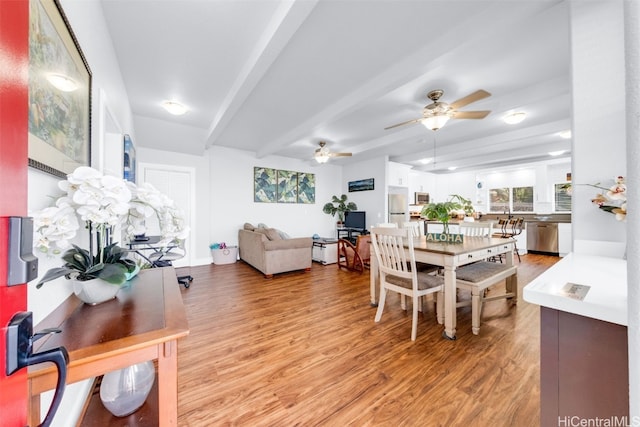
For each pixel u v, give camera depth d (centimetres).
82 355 67
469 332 220
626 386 62
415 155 592
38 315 85
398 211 641
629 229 45
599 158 141
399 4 167
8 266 40
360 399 143
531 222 596
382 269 237
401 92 285
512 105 282
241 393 147
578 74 147
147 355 76
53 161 95
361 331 222
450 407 137
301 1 152
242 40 206
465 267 251
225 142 502
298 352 190
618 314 61
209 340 208
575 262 115
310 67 239
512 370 167
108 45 192
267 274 395
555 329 73
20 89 43
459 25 185
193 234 491
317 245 518
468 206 284
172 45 213
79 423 109
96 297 98
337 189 730
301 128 394
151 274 147
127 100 300
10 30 41
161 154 460
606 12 139
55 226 80
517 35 192
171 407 79
